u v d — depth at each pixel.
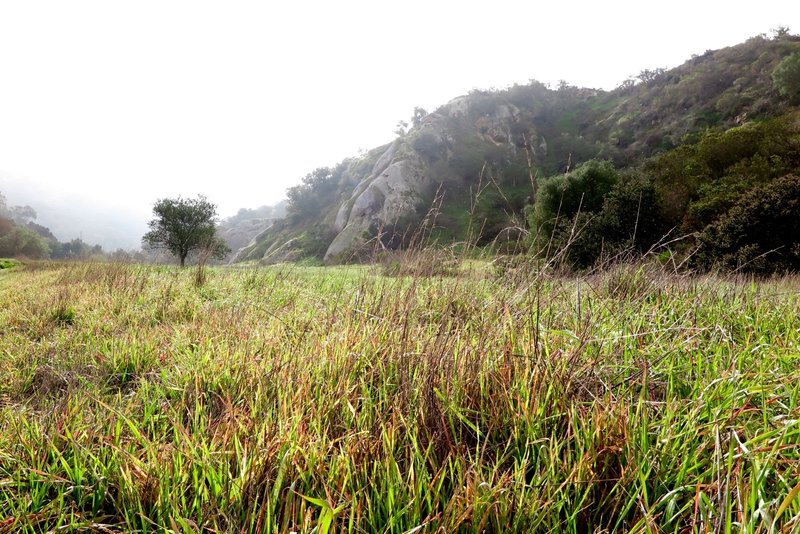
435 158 71.00
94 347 3.23
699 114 53.69
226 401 1.99
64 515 1.29
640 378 1.70
